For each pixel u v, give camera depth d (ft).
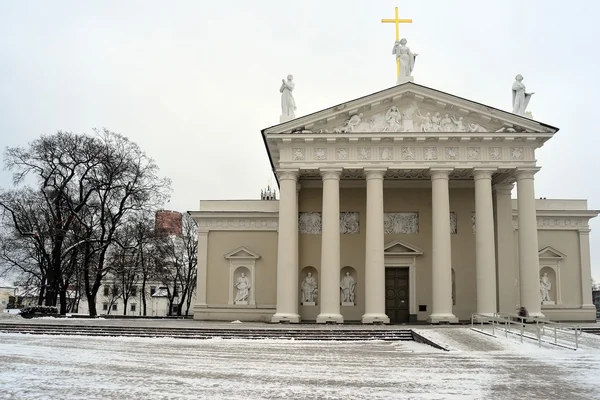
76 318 179.32
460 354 88.74
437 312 142.92
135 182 202.18
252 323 150.30
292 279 145.59
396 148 148.97
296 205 150.30
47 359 80.69
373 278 143.54
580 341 102.83
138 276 288.92
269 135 149.07
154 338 115.34
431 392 56.95
